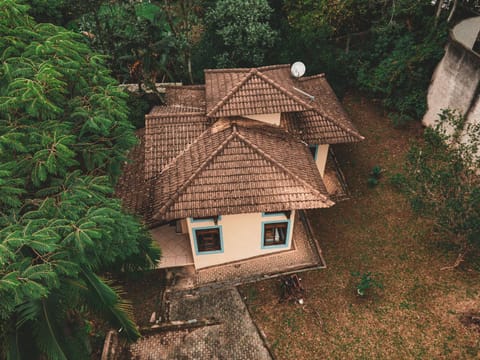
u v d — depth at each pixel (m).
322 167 19.70
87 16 26.73
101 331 14.21
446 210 13.61
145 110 25.27
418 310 14.00
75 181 9.91
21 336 9.05
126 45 23.84
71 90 11.36
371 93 24.48
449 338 13.05
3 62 9.62
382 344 13.26
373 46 24.95
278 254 17.05
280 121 17.20
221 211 13.63
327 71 24.94
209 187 14.05
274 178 14.25
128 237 10.13
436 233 16.59
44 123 9.57
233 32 25.70
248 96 15.66
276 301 15.11
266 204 13.77
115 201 10.53
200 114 16.94
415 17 22.94
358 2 23.67
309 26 24.62
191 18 29.47
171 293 15.83
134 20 25.94
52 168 8.98
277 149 15.49
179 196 13.86
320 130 17.62
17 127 9.37
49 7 22.25
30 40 10.71
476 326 13.16
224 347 13.87
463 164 13.60
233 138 14.95
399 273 15.38
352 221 18.06
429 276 15.06
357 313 14.26
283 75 18.14
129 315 10.60
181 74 27.89
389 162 20.67
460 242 14.28
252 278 16.14
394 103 22.95
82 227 8.68
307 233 17.89
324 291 15.20
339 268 16.03
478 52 18.03
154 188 15.20
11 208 9.10
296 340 13.77
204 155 15.10
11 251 7.64
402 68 21.58
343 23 24.50
